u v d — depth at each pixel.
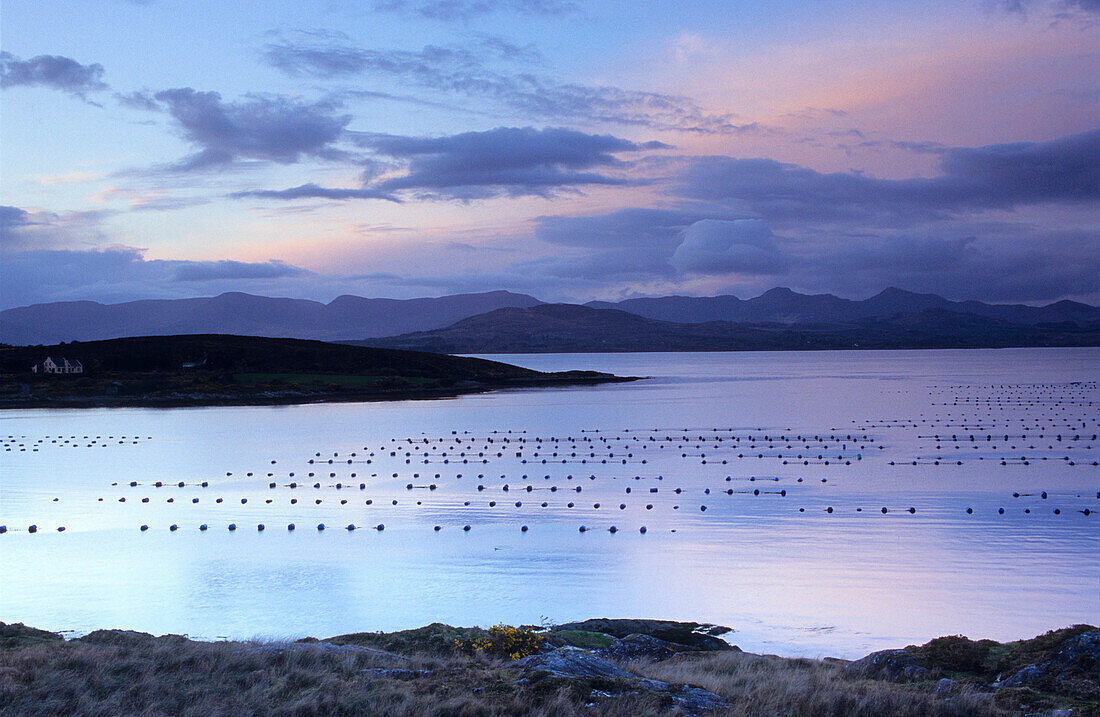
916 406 163.88
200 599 43.16
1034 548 51.97
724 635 36.47
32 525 62.91
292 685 20.34
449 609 40.97
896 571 46.88
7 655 22.33
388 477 85.88
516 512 66.75
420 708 18.42
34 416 156.25
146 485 81.62
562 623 38.38
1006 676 23.81
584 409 166.12
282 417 153.00
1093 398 175.38
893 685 23.09
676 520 62.69
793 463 91.81
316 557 52.44
